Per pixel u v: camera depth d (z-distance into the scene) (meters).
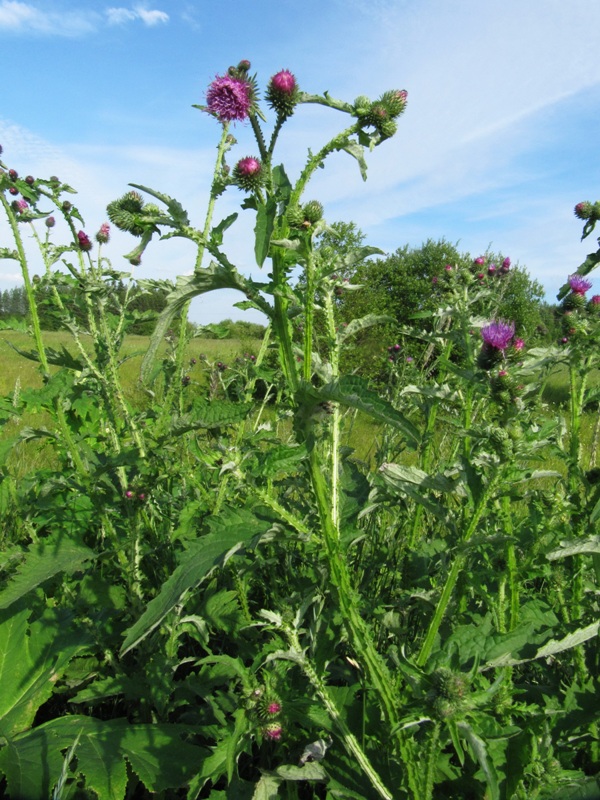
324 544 2.05
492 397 2.38
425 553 3.58
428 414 4.22
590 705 2.53
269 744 2.87
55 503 3.61
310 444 2.00
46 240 3.74
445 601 2.18
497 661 2.35
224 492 3.59
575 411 3.09
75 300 3.75
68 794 2.46
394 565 3.99
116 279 3.78
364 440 6.83
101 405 3.88
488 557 2.85
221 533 1.93
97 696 3.00
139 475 3.38
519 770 2.25
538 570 2.57
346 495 2.84
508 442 2.12
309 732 2.55
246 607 3.31
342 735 2.19
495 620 2.69
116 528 3.88
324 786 2.77
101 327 3.64
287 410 3.41
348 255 2.09
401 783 2.27
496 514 2.70
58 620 3.26
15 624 3.14
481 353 2.76
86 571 4.00
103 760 2.49
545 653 2.28
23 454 6.39
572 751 2.47
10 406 3.30
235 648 3.62
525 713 2.29
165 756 2.60
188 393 5.34
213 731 2.70
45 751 2.52
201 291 2.08
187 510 3.31
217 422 2.53
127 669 3.37
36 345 3.57
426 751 1.96
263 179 2.17
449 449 4.95
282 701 2.29
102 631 3.44
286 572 3.76
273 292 2.02
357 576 3.72
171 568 3.67
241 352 8.63
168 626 3.12
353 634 2.04
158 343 2.09
